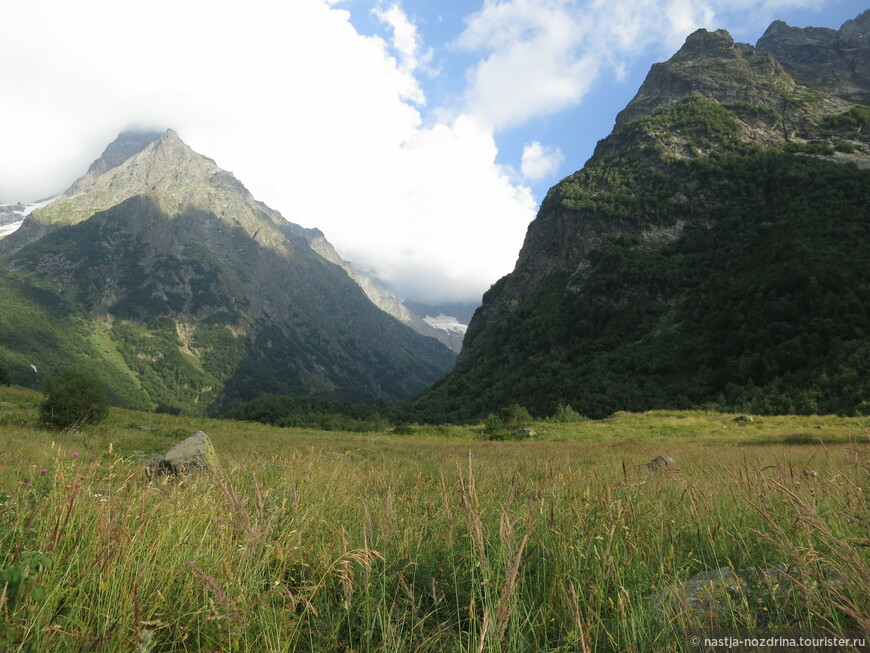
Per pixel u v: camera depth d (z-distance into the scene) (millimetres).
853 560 2822
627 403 75750
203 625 2936
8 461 6730
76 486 3631
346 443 28734
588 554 3668
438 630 3057
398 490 8414
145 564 3168
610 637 2791
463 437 43594
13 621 2438
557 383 95000
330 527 4941
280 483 6836
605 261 126688
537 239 168250
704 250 120188
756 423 39656
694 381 76500
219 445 22156
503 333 140500
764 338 72438
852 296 68125
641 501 5301
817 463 9344
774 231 108250
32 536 3311
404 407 113625
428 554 4215
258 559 3553
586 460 17516
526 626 3107
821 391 49844
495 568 3471
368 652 2836
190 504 4863
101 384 25109
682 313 102625
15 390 49156
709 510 5035
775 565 3545
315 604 3533
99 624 2723
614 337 106375
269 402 80438
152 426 32531
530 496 5285
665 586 3291
